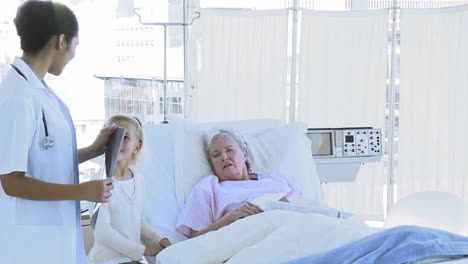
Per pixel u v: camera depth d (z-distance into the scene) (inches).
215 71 147.2
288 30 149.1
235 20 146.9
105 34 141.4
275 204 97.3
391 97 152.3
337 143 131.2
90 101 141.7
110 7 141.0
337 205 154.5
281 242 80.1
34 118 68.6
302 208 96.7
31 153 69.9
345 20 149.5
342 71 150.9
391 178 154.3
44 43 69.3
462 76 147.1
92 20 139.9
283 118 150.9
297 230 81.8
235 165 105.8
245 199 101.1
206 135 110.3
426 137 151.0
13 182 67.2
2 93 68.6
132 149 99.0
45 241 71.9
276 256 78.5
